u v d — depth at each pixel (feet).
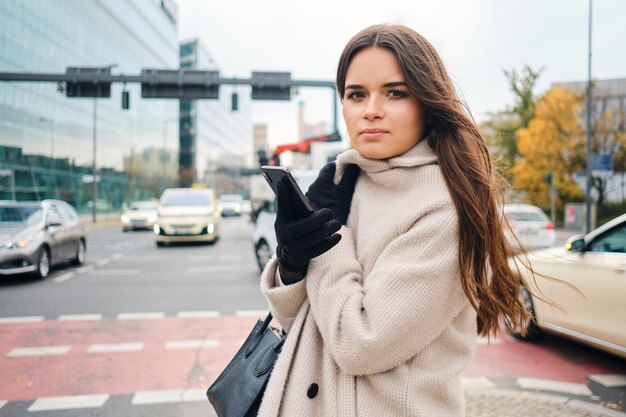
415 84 3.02
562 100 88.43
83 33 143.13
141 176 190.39
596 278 13.84
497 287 3.21
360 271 3.07
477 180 3.04
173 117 238.07
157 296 24.66
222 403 3.51
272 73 46.88
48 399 11.91
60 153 126.62
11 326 18.86
